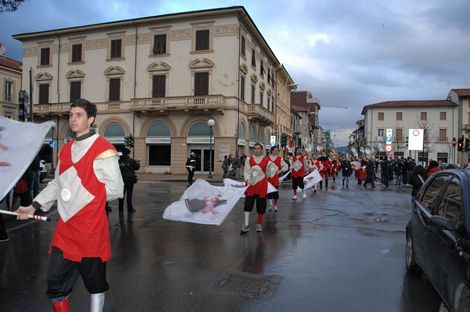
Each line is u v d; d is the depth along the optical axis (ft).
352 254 21.77
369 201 49.06
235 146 104.78
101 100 117.08
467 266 10.66
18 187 29.43
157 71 110.83
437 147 230.27
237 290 15.81
